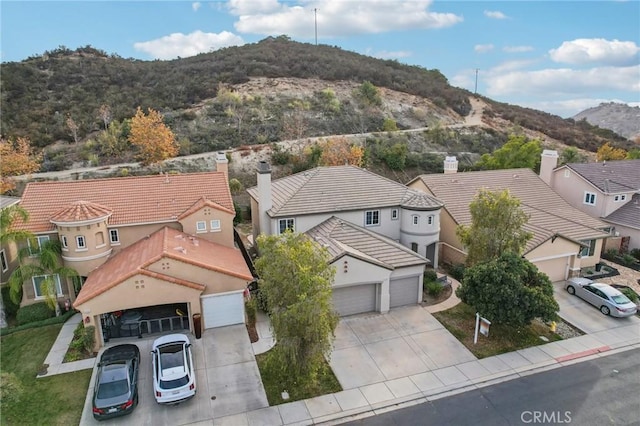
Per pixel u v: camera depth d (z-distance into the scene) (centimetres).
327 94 7731
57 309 2283
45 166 5081
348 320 2270
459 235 2395
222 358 1927
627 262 3023
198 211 2536
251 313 2233
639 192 3478
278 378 1789
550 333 2150
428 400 1664
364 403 1647
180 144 5616
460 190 3322
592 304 2420
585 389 1723
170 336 1939
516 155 4612
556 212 3228
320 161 5047
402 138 6619
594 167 3747
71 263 2302
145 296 2014
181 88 7450
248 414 1586
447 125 7788
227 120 6525
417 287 2441
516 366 1880
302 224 2734
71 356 1933
